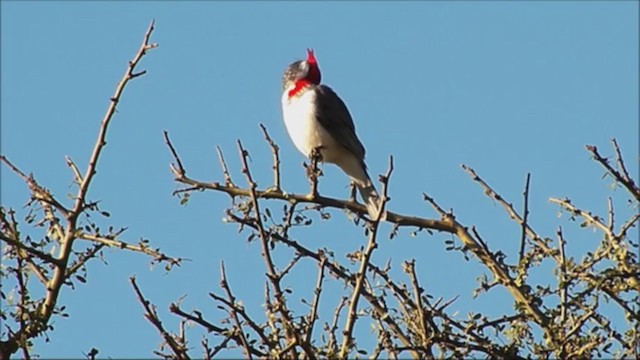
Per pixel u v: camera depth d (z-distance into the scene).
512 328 11.34
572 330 11.05
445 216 13.30
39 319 10.37
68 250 10.83
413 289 11.08
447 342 11.14
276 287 9.94
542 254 11.94
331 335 10.09
